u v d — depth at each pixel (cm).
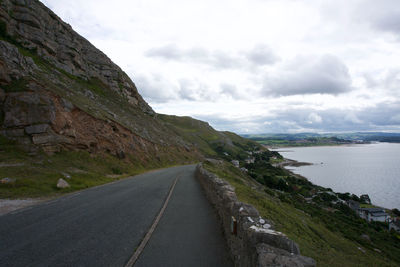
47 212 782
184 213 834
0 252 454
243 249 366
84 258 441
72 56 4988
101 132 2666
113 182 1747
